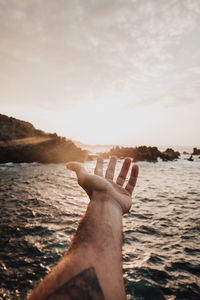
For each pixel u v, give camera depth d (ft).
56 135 104.17
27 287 9.61
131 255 12.35
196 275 10.47
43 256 12.08
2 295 9.16
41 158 87.35
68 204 23.39
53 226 16.53
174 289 9.45
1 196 27.12
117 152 129.29
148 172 64.28
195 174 58.90
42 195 28.14
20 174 51.08
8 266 11.14
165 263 11.52
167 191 32.60
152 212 20.93
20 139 87.25
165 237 14.97
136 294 9.15
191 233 15.66
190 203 24.79
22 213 19.92
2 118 88.02
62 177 47.50
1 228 16.10
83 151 112.37
